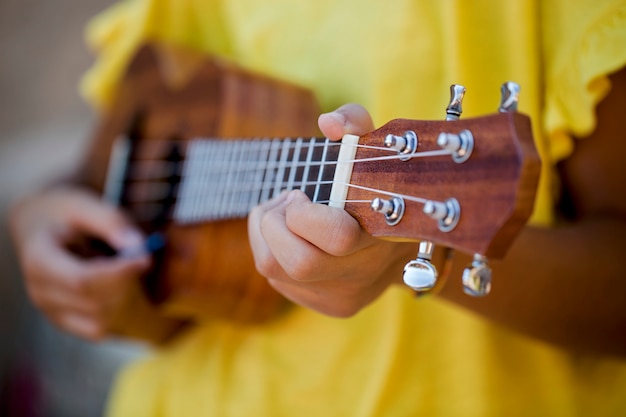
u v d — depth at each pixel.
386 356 0.72
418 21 0.71
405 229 0.53
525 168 0.47
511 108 0.49
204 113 0.83
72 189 1.00
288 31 0.81
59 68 2.05
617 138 0.66
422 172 0.52
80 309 0.87
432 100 0.71
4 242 1.81
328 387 0.75
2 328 1.76
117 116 0.97
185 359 0.86
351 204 0.56
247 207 0.71
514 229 0.48
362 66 0.74
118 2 2.03
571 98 0.65
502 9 0.68
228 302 0.79
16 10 2.12
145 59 0.93
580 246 0.65
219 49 0.94
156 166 0.88
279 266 0.59
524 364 0.71
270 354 0.79
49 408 1.59
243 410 0.79
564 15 0.66
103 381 1.49
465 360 0.71
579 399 0.72
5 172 1.91
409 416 0.72
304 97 0.77
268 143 0.68
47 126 2.00
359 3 0.75
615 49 0.63
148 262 0.83
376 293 0.61
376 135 0.56
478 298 0.64
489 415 0.71
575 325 0.65
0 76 2.08
